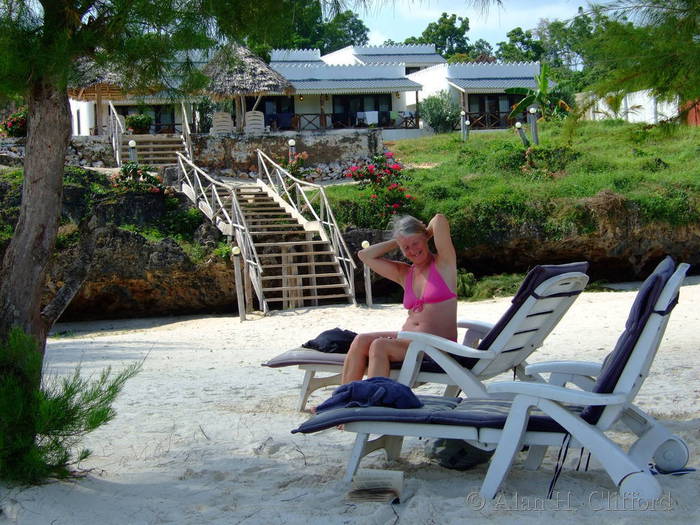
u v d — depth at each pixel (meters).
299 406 6.09
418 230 5.12
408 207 20.36
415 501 3.66
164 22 4.70
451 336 5.07
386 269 5.41
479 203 20.52
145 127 25.70
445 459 4.36
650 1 5.76
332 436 5.26
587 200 20.48
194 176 20.36
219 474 4.32
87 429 4.02
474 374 4.78
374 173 21.17
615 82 5.95
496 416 3.80
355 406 4.03
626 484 3.56
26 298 4.31
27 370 3.95
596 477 4.12
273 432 5.41
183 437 5.33
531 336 4.93
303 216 19.64
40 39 4.42
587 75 6.32
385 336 5.12
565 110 35.03
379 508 3.57
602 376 3.73
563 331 11.56
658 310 3.63
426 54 50.94
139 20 4.67
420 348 4.79
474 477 4.18
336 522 3.46
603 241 20.33
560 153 24.98
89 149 24.58
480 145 28.95
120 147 23.83
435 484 4.04
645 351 3.65
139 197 19.06
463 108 39.97
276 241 18.89
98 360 10.16
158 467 4.55
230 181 24.53
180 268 18.17
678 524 3.28
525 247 20.59
